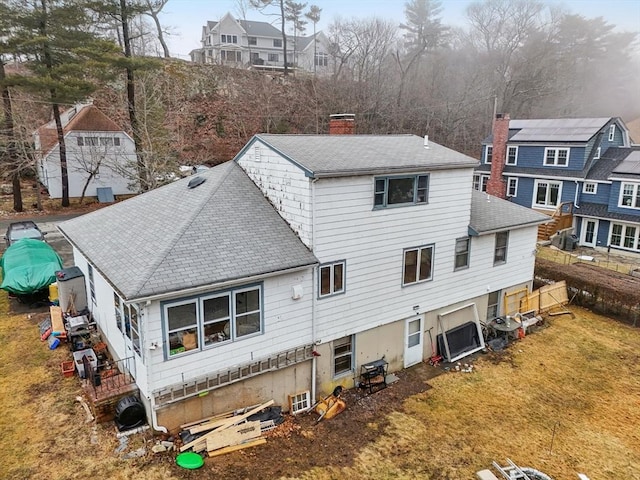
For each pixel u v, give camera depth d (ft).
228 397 34.65
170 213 39.91
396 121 157.17
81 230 47.32
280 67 193.77
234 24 207.92
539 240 92.68
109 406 33.09
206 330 32.53
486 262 53.52
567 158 95.35
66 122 124.36
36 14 92.02
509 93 175.11
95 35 99.96
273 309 35.70
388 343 45.16
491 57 191.31
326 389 40.93
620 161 90.68
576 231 94.58
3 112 103.86
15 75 93.25
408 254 44.73
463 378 45.27
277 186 40.32
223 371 33.47
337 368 41.91
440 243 47.42
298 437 34.86
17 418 33.94
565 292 64.59
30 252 59.72
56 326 46.75
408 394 42.11
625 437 36.37
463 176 47.50
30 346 45.42
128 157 115.44
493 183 108.06
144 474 28.84
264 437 34.09
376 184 40.60
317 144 43.62
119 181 120.98
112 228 43.50
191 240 34.09
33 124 123.95
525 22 190.49
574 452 34.35
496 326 53.72
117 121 128.36
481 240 52.03
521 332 54.60
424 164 42.80
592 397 42.11
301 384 39.11
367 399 41.06
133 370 34.35
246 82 157.48
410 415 38.60
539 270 69.46
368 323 42.83
